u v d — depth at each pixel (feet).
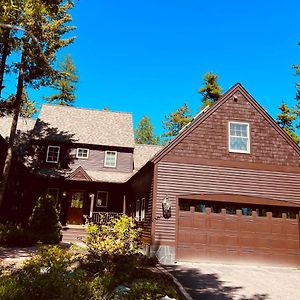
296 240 52.06
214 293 30.55
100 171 86.12
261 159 54.80
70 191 84.17
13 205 69.67
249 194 52.75
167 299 23.59
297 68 106.42
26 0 41.34
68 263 27.71
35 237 55.26
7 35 53.83
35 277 20.74
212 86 133.18
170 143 52.70
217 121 55.52
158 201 50.16
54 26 60.08
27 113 130.41
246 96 57.67
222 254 49.65
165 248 48.21
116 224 34.24
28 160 81.76
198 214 50.83
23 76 61.52
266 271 45.60
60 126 90.74
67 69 148.66
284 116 111.75
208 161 53.16
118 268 31.68
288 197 53.67
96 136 90.27
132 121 100.32
